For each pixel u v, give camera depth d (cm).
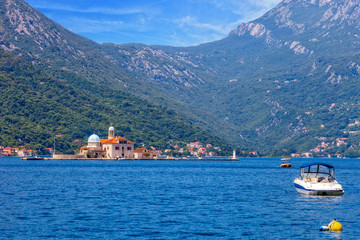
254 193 11106
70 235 6344
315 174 10819
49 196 10081
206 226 6950
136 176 16925
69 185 12725
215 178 16638
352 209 8600
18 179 14788
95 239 6153
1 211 8031
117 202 9200
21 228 6725
